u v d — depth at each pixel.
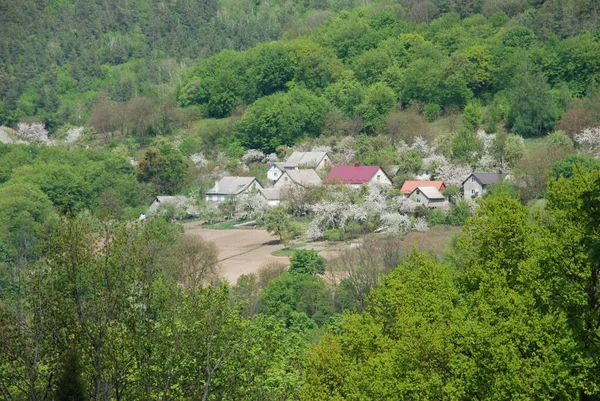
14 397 43.12
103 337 44.50
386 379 54.69
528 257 59.59
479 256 64.06
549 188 59.09
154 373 46.84
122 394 46.56
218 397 50.34
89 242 46.22
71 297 44.72
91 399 44.16
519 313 52.88
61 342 43.66
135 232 48.97
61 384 41.50
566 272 49.50
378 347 63.78
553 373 48.22
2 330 42.69
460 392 50.62
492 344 50.34
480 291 56.69
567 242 50.72
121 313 45.38
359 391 58.94
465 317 56.06
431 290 63.69
